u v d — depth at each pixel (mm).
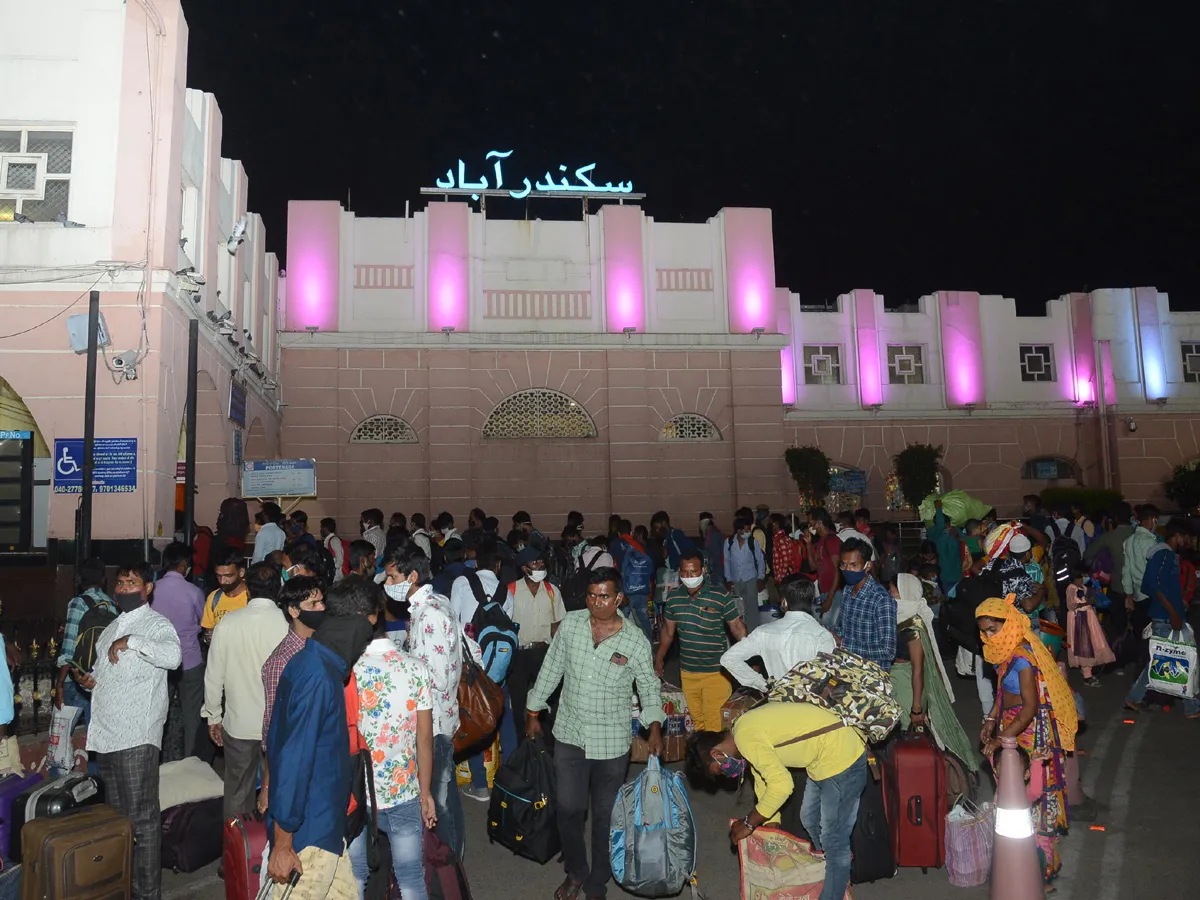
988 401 26203
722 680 7406
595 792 5105
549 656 5355
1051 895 5184
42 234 11086
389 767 4348
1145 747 8141
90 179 11297
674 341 22656
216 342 14305
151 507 10852
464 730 5766
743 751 4434
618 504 22219
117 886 4668
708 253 23328
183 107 11992
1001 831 4824
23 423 12688
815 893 4484
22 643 8820
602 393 22578
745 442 22938
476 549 7836
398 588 5594
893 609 5922
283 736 3791
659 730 5066
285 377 21469
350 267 21906
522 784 5441
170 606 7406
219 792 6082
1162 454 26281
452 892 4668
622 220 22922
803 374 25656
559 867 5809
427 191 22625
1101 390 26250
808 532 14047
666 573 12719
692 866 4930
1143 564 10562
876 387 25688
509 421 22375
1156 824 6246
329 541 12047
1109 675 11508
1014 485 26094
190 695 7434
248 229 17547
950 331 26328
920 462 23750
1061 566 9805
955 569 12703
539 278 22609
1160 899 5098
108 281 11078
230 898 4766
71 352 11102
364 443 21672
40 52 11453
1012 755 4914
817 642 5324
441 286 22047
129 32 11508
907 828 5469
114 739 5113
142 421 10953
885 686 4598
